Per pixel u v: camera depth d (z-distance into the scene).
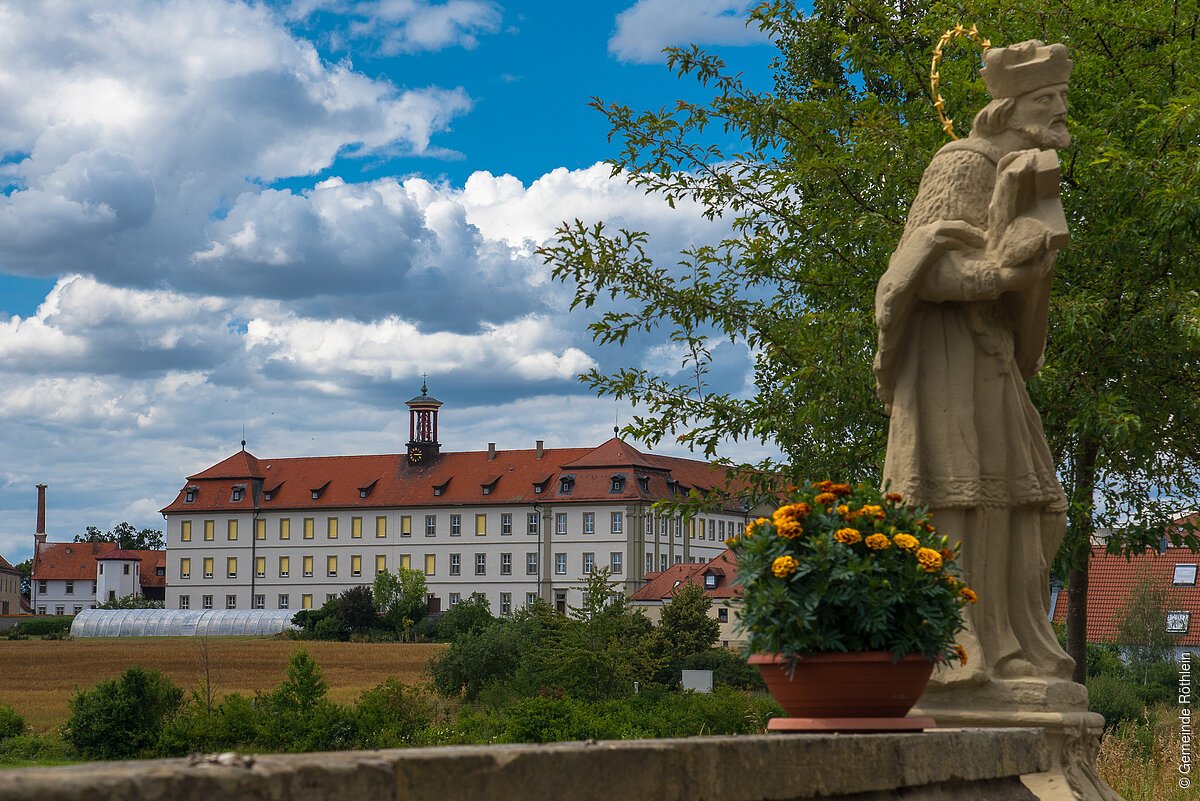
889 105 15.27
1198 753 13.24
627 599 42.38
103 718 39.22
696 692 26.91
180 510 130.12
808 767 4.29
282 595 126.44
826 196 14.48
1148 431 12.92
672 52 15.53
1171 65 13.45
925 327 6.86
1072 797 6.06
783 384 14.52
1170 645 40.47
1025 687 6.48
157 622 115.50
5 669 70.94
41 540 171.25
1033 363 7.04
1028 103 6.85
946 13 14.46
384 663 75.06
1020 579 6.82
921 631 5.50
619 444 118.50
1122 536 13.95
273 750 37.00
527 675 43.81
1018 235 6.50
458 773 3.03
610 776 3.46
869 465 14.18
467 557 119.94
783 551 5.66
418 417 127.31
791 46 19.00
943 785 5.22
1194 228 12.09
